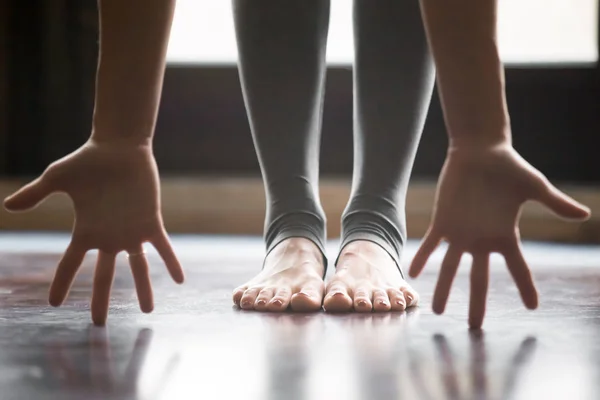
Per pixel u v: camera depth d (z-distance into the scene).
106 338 0.94
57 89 3.42
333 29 3.33
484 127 0.95
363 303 1.13
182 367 0.81
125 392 0.72
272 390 0.73
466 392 0.72
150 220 0.97
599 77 3.24
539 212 2.84
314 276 1.20
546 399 0.71
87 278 1.52
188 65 3.43
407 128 1.27
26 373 0.78
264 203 3.04
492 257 2.03
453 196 0.94
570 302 1.23
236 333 0.97
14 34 3.40
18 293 1.30
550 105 3.29
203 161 3.45
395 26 1.26
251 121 1.29
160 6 0.98
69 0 3.40
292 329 1.00
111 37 0.98
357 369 0.80
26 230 3.10
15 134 3.44
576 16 3.24
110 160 0.96
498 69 0.96
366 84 1.28
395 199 1.29
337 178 3.34
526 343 0.92
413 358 0.85
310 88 1.27
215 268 1.75
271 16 1.26
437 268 1.80
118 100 0.97
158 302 1.22
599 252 2.33
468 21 0.95
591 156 3.28
